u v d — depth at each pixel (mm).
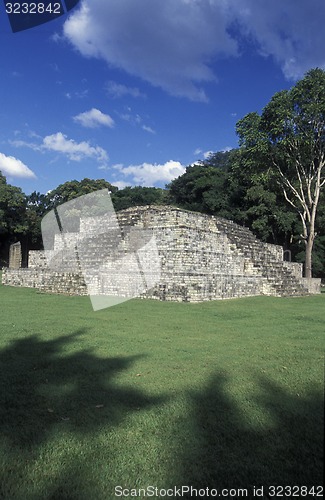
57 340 8430
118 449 3789
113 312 12867
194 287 16438
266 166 29984
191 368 6297
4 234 51375
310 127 26625
